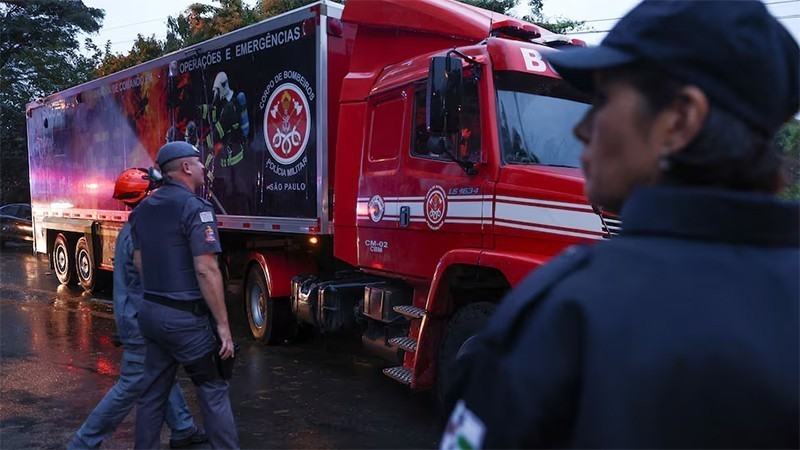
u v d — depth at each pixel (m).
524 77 4.41
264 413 5.15
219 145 7.66
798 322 0.73
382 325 5.45
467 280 4.54
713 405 0.69
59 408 5.25
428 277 4.82
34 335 8.11
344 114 5.79
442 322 4.69
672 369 0.70
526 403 0.74
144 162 9.25
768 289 0.74
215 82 7.64
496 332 0.81
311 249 7.37
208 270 3.37
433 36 5.38
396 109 5.18
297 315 6.82
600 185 0.90
